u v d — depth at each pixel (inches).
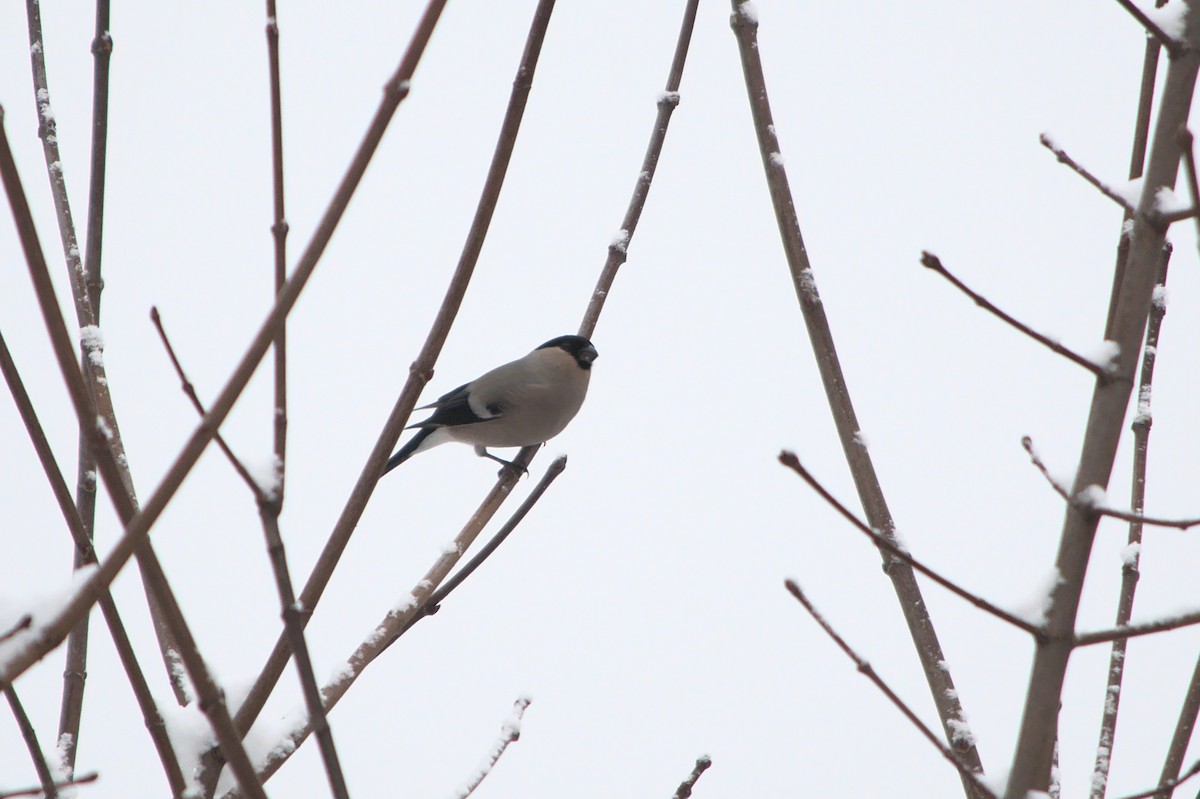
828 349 253.1
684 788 237.9
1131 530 244.5
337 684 231.6
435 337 202.1
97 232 267.7
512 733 257.3
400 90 149.3
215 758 202.8
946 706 214.4
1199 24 160.6
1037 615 152.0
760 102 273.6
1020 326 154.2
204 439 141.3
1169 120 159.9
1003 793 148.7
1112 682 231.1
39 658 133.7
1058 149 180.7
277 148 212.2
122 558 137.5
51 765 211.8
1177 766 210.8
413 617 252.8
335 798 149.6
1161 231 158.7
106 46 274.8
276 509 156.6
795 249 261.3
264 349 144.1
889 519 235.3
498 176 206.2
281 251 208.7
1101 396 155.8
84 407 139.0
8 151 132.3
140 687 166.2
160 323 152.3
